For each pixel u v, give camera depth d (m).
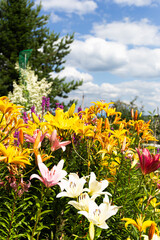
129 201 2.30
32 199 2.21
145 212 1.89
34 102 13.85
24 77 16.92
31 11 23.31
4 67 22.70
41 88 15.32
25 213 2.13
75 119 2.01
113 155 2.58
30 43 23.03
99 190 1.47
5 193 2.16
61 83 24.33
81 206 1.37
